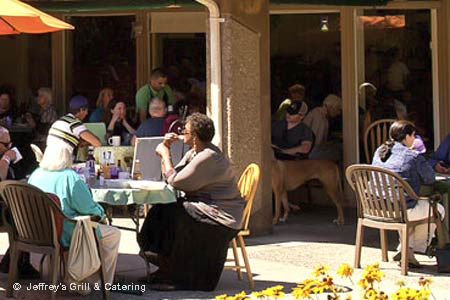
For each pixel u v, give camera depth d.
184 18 12.63
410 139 7.81
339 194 10.52
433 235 8.08
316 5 11.49
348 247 8.91
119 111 10.83
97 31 12.99
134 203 6.80
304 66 12.37
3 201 6.79
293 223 10.52
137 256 8.41
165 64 12.73
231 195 6.86
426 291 4.43
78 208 6.51
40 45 13.20
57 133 6.79
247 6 9.27
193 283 6.97
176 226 6.83
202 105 12.16
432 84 12.21
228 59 8.97
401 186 7.52
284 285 7.23
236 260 7.44
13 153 8.19
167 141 7.10
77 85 13.13
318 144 11.88
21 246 6.61
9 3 7.13
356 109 12.03
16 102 12.99
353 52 12.04
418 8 12.09
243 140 9.19
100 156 8.27
